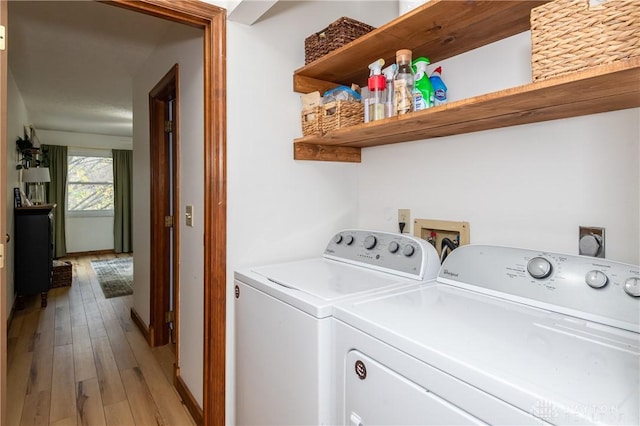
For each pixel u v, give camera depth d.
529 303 1.06
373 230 1.81
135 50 2.88
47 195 6.73
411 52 1.40
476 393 0.69
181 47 2.19
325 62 1.65
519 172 1.33
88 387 2.29
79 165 7.25
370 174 2.01
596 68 0.81
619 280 0.92
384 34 1.35
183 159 2.18
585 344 0.79
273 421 1.29
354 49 1.49
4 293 1.25
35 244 3.82
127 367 2.56
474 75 1.47
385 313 0.99
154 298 2.90
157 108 2.89
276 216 1.79
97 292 4.52
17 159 4.04
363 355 0.95
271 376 1.30
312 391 1.08
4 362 1.25
